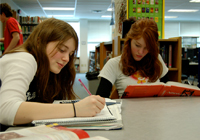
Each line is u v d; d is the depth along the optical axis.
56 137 0.42
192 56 4.68
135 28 1.24
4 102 0.60
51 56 0.79
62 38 0.77
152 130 0.57
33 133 0.47
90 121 0.59
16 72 0.65
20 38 2.68
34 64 0.73
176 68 1.99
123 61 1.34
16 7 6.80
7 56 0.71
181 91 1.10
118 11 2.52
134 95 1.09
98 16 9.05
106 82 1.31
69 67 1.04
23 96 0.65
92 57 7.54
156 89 1.08
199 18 9.63
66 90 1.08
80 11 7.97
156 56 1.30
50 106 0.62
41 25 0.81
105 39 10.10
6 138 0.43
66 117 0.62
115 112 0.71
